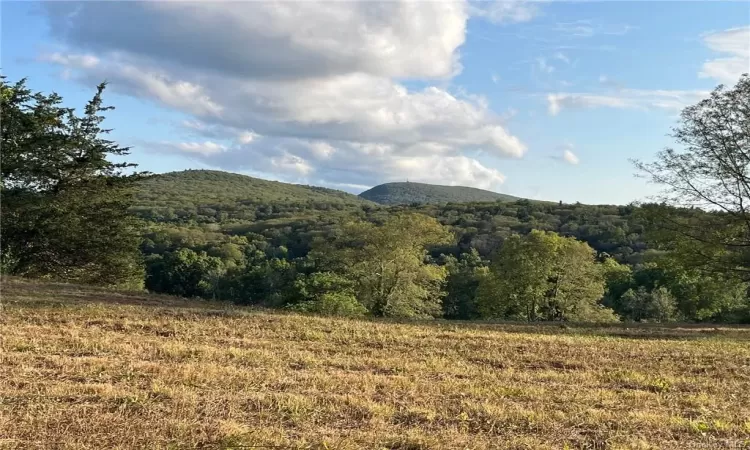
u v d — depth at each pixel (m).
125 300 13.15
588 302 38.00
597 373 8.34
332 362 8.20
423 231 37.25
